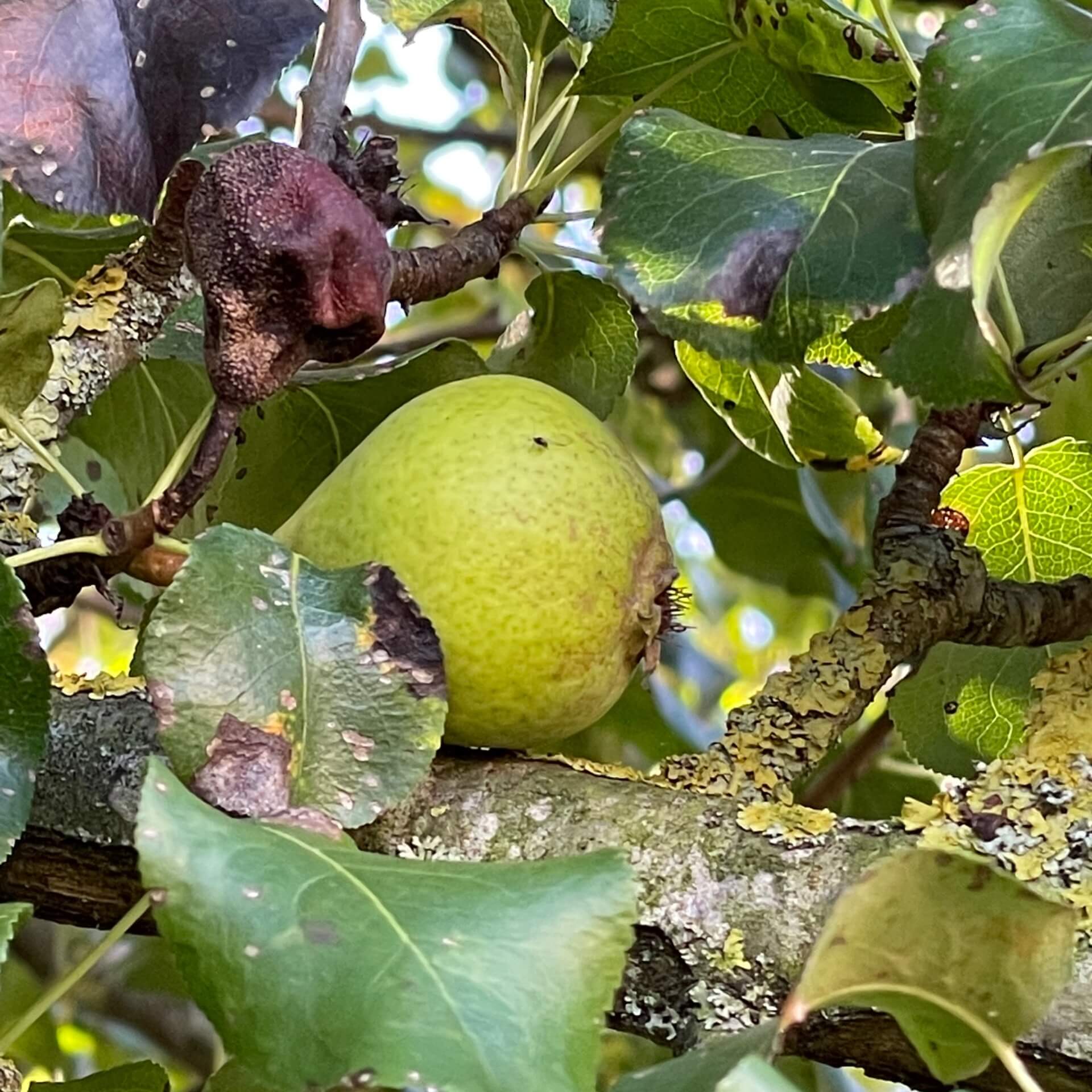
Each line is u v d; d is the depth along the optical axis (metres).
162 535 0.26
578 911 0.22
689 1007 0.25
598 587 0.28
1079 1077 0.24
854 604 0.31
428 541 0.27
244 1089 0.23
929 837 0.25
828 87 0.34
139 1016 0.62
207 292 0.25
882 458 0.38
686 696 0.69
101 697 0.29
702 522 0.51
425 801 0.27
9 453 0.29
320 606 0.26
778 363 0.27
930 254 0.25
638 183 0.29
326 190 0.26
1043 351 0.26
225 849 0.22
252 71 0.31
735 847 0.26
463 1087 0.20
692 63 0.34
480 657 0.27
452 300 0.67
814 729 0.29
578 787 0.27
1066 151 0.23
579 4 0.30
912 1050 0.25
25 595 0.25
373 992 0.21
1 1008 0.54
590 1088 0.21
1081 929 0.24
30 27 0.29
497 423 0.28
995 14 0.26
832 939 0.21
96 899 0.28
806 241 0.28
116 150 0.30
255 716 0.25
